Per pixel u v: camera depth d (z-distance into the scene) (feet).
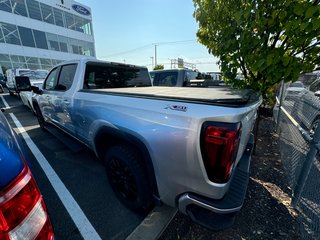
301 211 6.42
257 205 6.87
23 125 17.54
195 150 3.88
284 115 12.03
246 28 7.52
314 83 11.27
